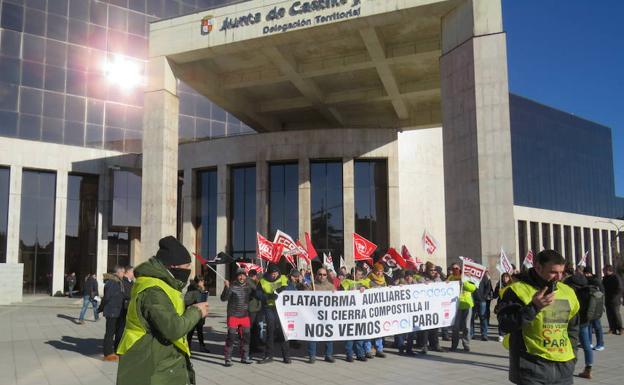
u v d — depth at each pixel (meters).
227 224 34.34
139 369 3.51
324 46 28.38
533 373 4.00
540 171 79.88
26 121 38.06
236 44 25.86
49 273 38.25
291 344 13.05
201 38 26.42
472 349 11.98
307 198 32.84
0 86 37.47
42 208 38.56
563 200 83.38
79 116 40.12
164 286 3.64
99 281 38.84
